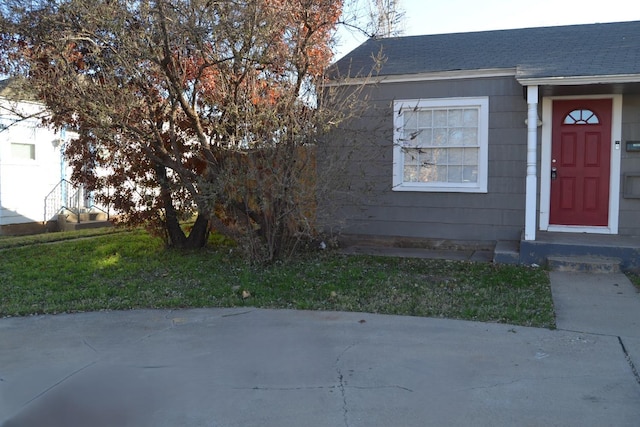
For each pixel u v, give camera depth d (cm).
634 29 1034
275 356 481
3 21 738
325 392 405
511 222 943
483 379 422
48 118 1076
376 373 438
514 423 353
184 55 782
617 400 381
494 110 938
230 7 715
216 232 1123
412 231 998
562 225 936
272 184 785
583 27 1102
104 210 1587
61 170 1498
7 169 1366
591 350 479
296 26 769
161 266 862
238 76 769
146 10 707
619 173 898
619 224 902
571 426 347
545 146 927
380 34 1055
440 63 984
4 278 806
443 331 541
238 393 407
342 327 561
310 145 800
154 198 959
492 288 702
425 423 356
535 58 933
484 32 1162
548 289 688
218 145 810
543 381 415
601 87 830
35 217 1441
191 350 501
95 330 569
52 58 758
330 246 998
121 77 771
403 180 999
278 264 838
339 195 891
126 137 799
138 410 383
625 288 688
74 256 965
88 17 716
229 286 731
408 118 983
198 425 361
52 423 366
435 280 752
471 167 962
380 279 752
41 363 475
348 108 853
